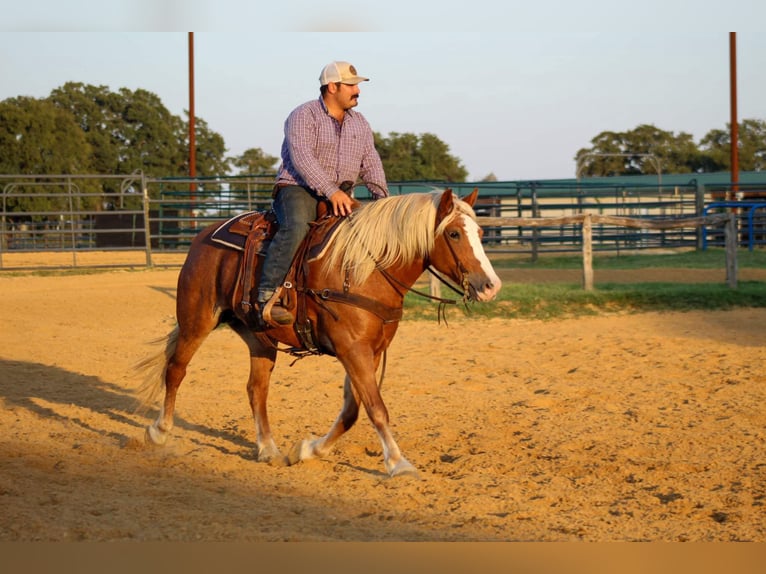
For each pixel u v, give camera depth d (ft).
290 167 24.53
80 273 85.51
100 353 44.96
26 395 34.50
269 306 23.38
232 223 26.00
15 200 205.26
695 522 19.26
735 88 140.05
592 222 61.46
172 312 60.85
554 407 31.86
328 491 21.83
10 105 213.66
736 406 31.09
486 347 45.60
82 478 22.71
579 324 53.42
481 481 22.57
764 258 97.55
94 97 272.10
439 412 31.14
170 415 26.63
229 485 22.39
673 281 73.36
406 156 280.92
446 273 22.62
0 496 20.74
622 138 331.57
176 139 280.51
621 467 23.80
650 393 33.71
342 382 37.40
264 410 25.91
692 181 119.24
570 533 18.49
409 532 18.53
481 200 111.04
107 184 256.52
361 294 22.74
